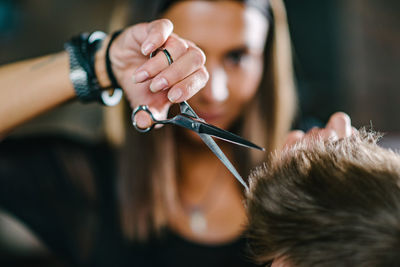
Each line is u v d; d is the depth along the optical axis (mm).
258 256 353
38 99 577
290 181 332
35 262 1757
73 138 962
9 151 853
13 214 849
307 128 1061
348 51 2648
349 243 279
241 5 752
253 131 898
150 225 874
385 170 309
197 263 851
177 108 832
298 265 302
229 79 767
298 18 2646
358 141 370
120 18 906
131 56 501
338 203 293
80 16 2703
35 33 2631
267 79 897
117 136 930
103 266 885
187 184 884
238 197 875
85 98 565
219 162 875
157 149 865
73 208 889
